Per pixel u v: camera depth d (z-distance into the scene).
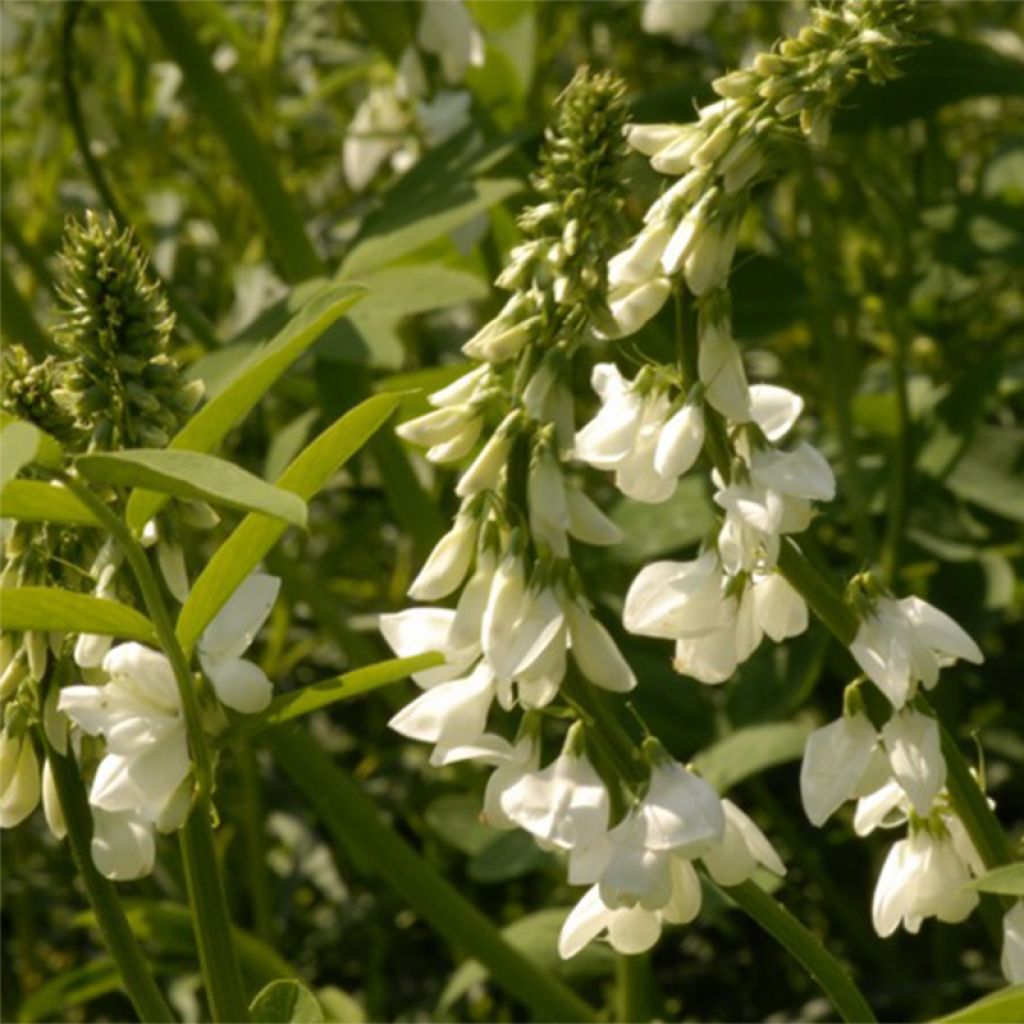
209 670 2.36
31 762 2.42
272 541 2.28
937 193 6.61
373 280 4.43
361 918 5.77
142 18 5.93
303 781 4.43
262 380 2.29
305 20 7.35
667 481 2.41
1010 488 5.48
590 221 2.29
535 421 2.32
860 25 2.32
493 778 2.37
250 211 6.80
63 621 2.25
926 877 2.63
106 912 2.47
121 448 2.34
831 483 2.35
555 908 5.55
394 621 2.43
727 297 2.35
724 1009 5.72
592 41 7.35
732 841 2.37
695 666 2.44
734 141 2.32
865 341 6.98
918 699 2.46
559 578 2.30
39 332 5.17
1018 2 7.42
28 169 6.42
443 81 5.57
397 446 5.27
